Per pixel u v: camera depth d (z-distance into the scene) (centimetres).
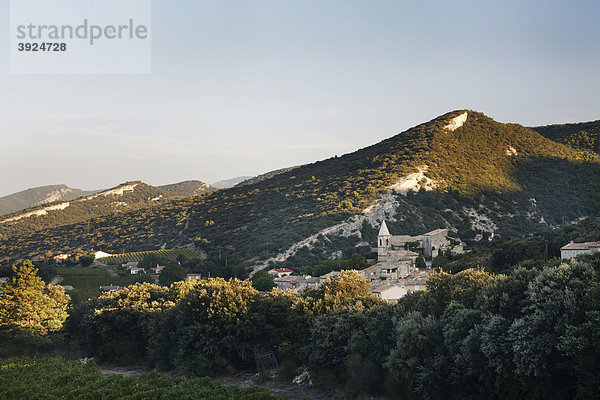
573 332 4134
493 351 4547
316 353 6369
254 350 7306
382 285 10225
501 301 4969
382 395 5628
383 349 5847
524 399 4453
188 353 7600
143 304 9144
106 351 9119
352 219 19825
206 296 7719
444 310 5616
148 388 6322
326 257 17538
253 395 5669
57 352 9456
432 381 4950
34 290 9538
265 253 18312
